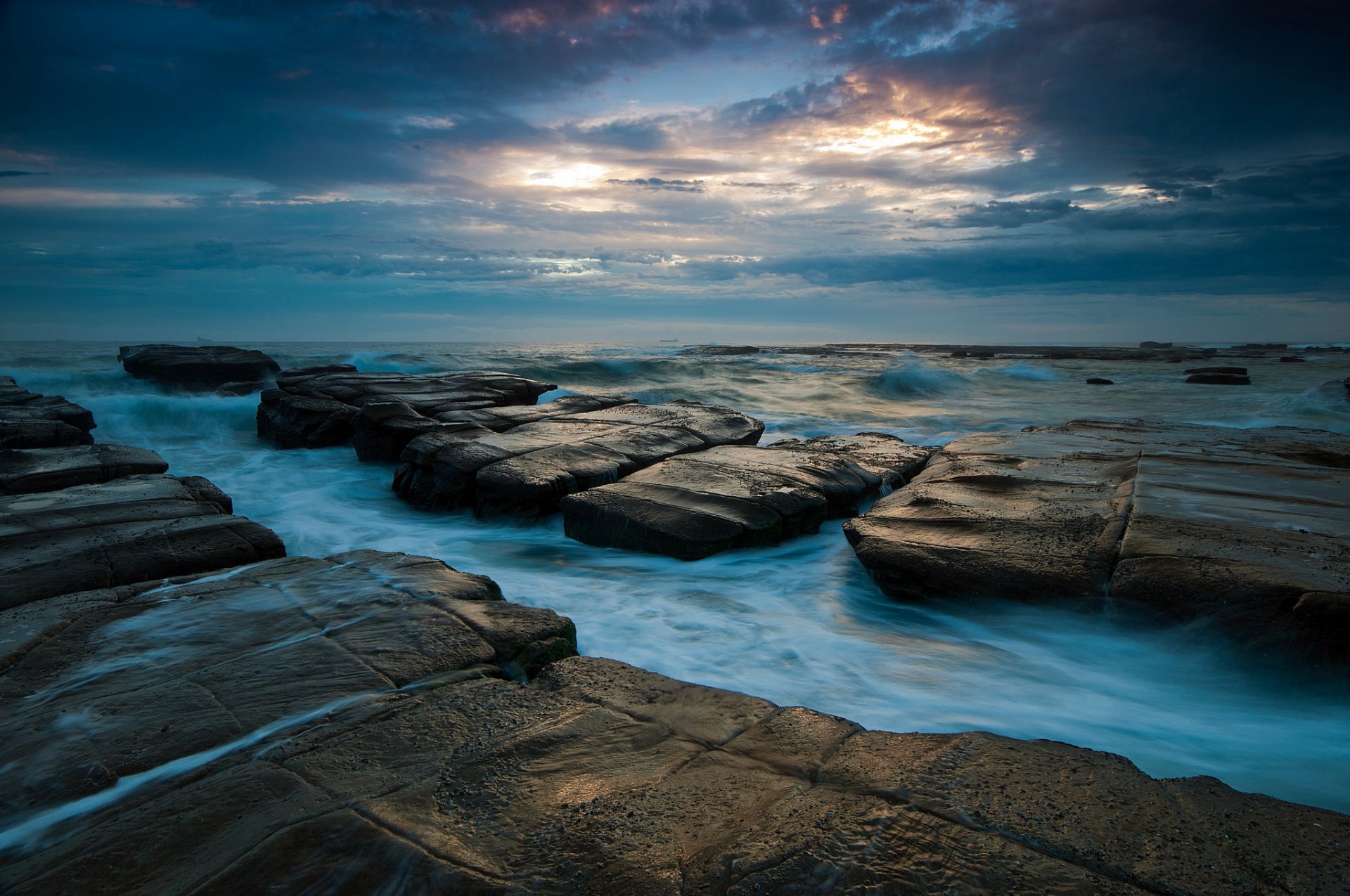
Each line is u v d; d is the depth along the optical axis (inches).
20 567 204.1
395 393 583.2
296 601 181.6
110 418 588.1
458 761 112.1
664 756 113.9
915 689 174.7
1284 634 175.6
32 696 135.6
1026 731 155.8
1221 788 103.0
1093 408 868.0
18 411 478.9
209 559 219.8
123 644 157.1
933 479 311.7
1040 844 89.4
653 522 283.9
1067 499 267.1
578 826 95.6
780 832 92.1
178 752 117.0
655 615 223.6
